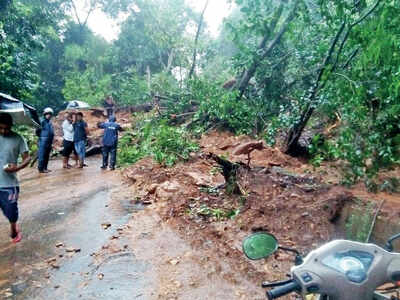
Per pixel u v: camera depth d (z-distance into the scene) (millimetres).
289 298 3354
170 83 22609
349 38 6828
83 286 3693
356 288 1637
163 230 5180
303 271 1684
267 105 12602
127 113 22328
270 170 7316
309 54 9031
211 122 13492
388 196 5617
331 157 8141
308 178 6676
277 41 11836
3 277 3912
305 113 8367
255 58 12188
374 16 6352
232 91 12977
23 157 4828
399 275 1718
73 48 34094
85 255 4441
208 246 4602
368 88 6340
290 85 11898
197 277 3842
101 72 34844
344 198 5402
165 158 9242
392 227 4434
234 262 4152
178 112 15180
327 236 4664
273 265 4035
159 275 3898
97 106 25188
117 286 3684
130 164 10523
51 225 5574
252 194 6031
